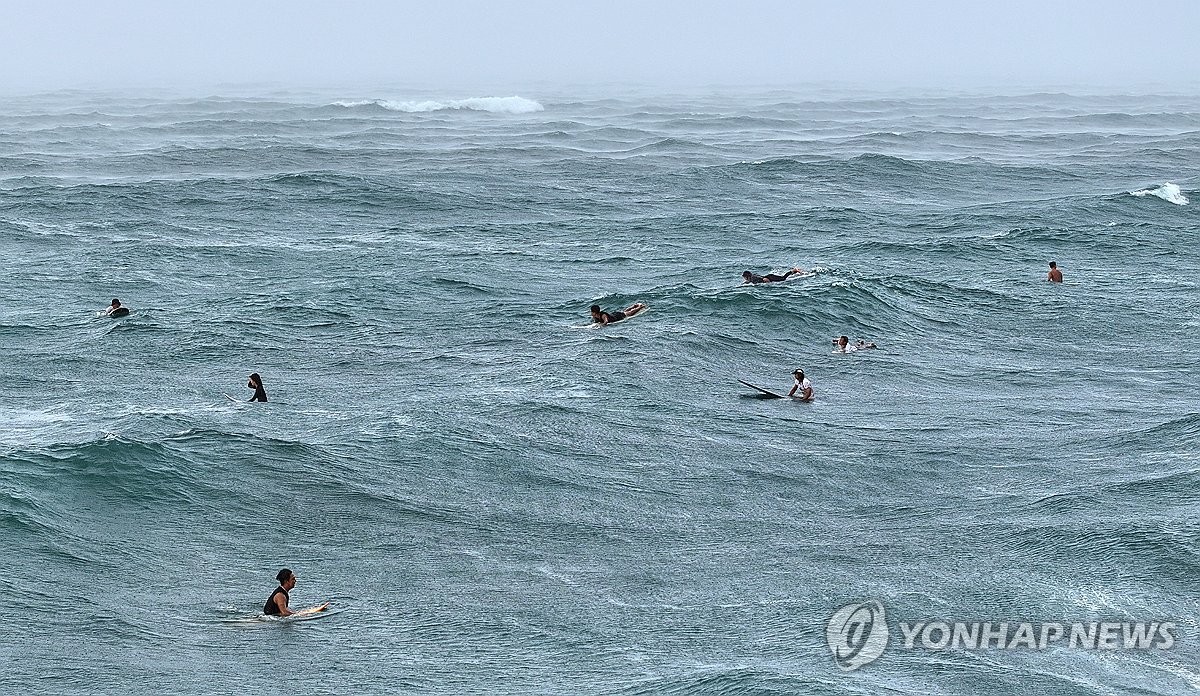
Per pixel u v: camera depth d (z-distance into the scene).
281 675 41.78
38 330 94.06
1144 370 85.38
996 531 54.41
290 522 55.47
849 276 107.12
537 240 138.00
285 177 174.88
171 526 54.22
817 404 75.31
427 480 60.41
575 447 65.50
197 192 165.75
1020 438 68.81
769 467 63.56
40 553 50.44
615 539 54.66
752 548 53.69
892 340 91.00
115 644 43.62
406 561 52.09
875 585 49.25
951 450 66.56
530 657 43.50
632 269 120.00
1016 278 112.50
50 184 189.62
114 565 50.28
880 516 57.28
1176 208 153.12
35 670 41.34
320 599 48.31
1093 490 58.75
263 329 92.75
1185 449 64.88
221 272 119.50
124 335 90.88
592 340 86.94
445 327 93.44
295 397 75.81
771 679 40.53
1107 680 41.22
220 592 48.69
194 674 41.62
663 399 74.44
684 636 45.22
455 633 45.47
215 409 72.75
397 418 68.69
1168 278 114.44
